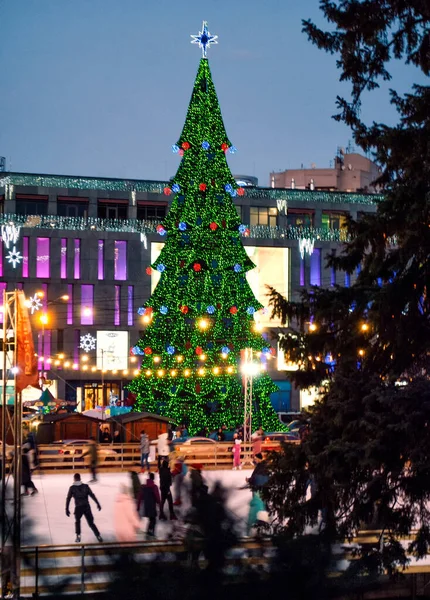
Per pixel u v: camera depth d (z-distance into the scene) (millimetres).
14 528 22812
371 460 21266
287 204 95625
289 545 20922
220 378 64312
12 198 89688
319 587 20516
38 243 88562
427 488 21469
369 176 130500
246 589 19406
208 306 63812
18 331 25078
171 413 63875
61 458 45875
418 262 23531
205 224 64938
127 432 56188
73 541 26859
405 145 23609
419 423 21156
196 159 65500
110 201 91625
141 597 18953
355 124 24859
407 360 23578
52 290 88188
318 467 22828
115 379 88000
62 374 87125
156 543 21703
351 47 24891
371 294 23438
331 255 24781
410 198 22953
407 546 24047
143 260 90188
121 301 89625
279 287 93188
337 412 22594
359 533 22797
